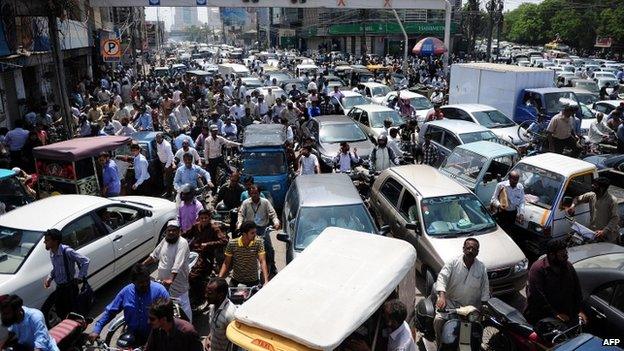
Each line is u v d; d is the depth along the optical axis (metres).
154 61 69.00
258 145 12.24
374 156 12.14
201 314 7.59
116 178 10.63
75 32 26.02
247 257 6.79
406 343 4.65
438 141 14.09
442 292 5.99
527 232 9.02
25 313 5.24
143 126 16.77
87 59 34.03
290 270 4.92
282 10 97.81
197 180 10.54
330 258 5.16
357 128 15.44
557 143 13.48
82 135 15.79
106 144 10.39
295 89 25.05
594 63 47.62
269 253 8.23
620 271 6.17
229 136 15.83
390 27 61.22
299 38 87.94
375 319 4.64
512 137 15.25
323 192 8.57
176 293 6.49
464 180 10.96
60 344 5.59
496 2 53.69
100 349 5.36
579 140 14.13
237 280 6.84
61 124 17.08
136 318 5.45
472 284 6.02
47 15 14.51
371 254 5.28
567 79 28.39
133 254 8.54
